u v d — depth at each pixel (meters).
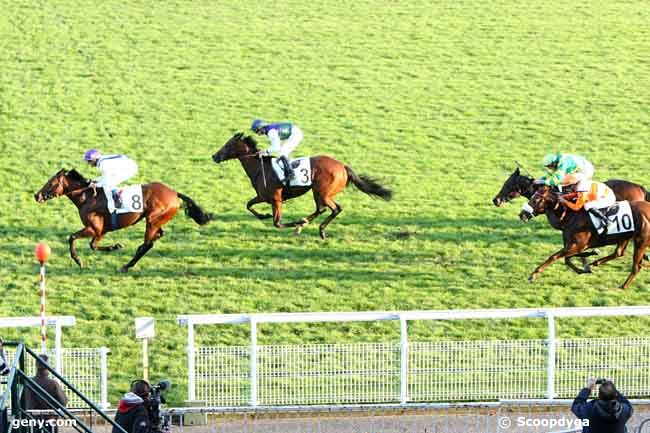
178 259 17.30
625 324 15.16
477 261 17.25
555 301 15.93
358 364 13.67
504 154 22.33
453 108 24.88
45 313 15.46
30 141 22.62
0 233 18.20
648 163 21.83
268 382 13.23
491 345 13.38
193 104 24.89
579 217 15.36
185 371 13.86
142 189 16.22
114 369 13.93
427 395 13.05
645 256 16.11
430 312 13.02
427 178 20.98
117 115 24.17
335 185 17.25
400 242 17.94
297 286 16.42
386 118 24.30
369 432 11.73
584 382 13.21
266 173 17.19
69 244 16.25
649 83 26.33
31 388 10.11
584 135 23.34
